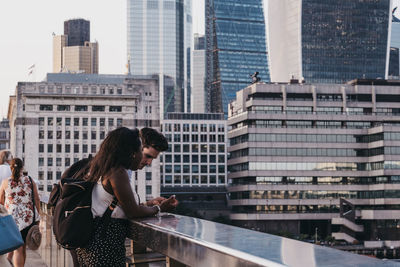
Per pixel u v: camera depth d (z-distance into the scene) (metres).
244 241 2.22
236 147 123.00
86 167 4.00
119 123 131.12
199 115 165.00
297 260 1.77
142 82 133.00
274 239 2.25
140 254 3.91
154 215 3.71
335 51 189.00
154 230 3.03
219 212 154.38
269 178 116.19
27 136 127.38
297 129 117.31
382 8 189.50
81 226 3.45
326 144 117.81
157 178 129.12
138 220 3.46
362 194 117.94
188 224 3.06
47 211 8.70
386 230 113.31
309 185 116.69
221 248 2.12
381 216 112.69
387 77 188.50
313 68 188.50
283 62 198.75
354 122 122.75
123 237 3.68
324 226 123.06
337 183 117.62
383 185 113.19
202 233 2.56
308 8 188.88
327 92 126.25
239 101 133.38
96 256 3.54
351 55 188.75
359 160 118.12
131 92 132.12
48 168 127.88
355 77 188.25
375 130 115.31
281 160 116.50
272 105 122.19
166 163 161.75
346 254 1.84
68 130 129.12
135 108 132.38
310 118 120.38
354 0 189.50
